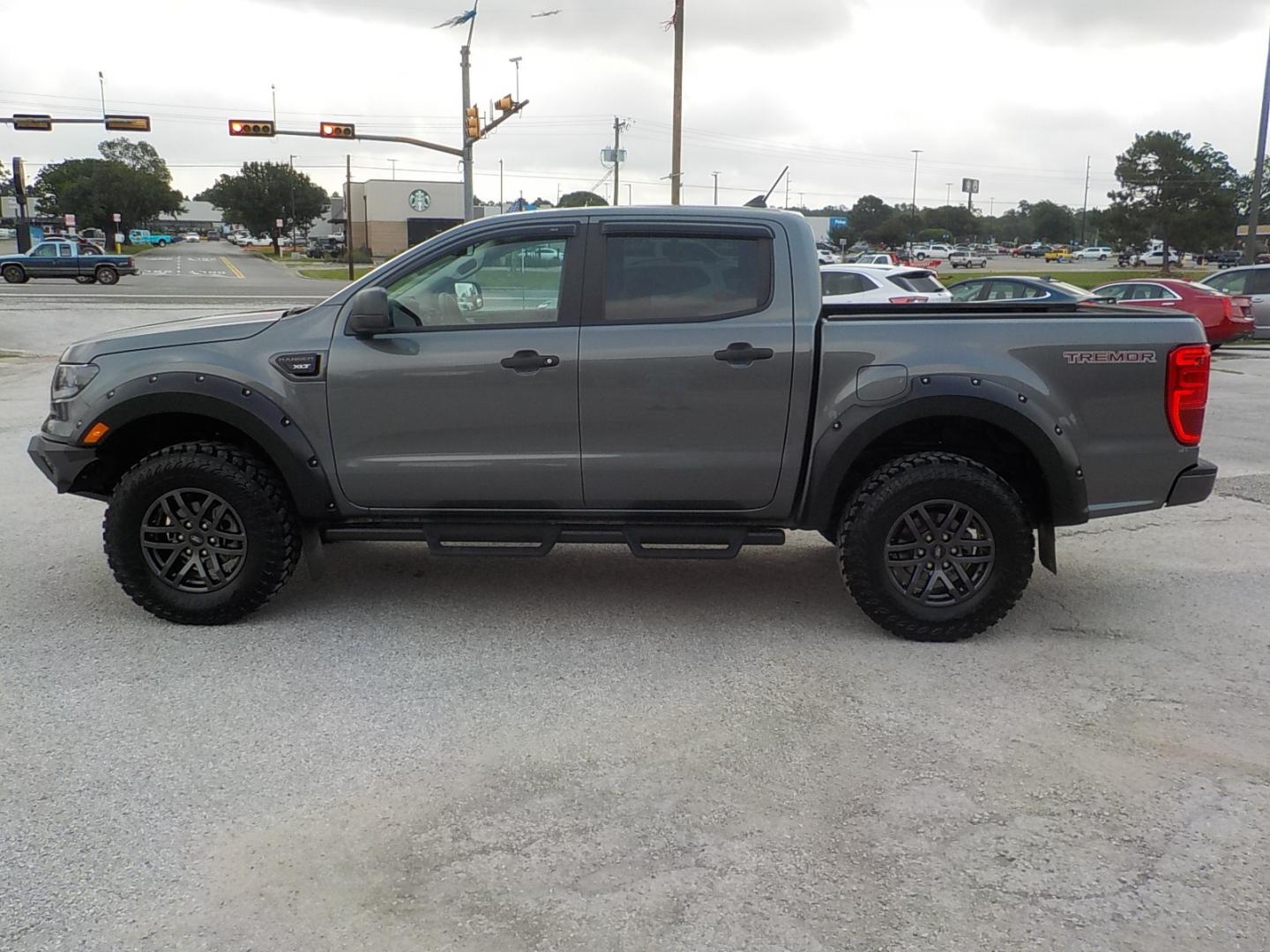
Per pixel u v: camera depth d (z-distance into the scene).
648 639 4.74
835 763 3.56
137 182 124.69
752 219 4.59
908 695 4.14
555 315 4.61
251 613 4.89
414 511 4.80
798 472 4.61
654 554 4.75
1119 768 3.54
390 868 2.95
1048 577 5.71
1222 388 13.77
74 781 3.43
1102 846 3.06
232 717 3.92
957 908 2.77
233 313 5.32
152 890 2.84
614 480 4.65
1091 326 4.48
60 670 4.34
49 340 21.03
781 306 4.54
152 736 3.75
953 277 53.44
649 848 3.05
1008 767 3.54
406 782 3.44
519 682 4.25
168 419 4.93
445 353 4.58
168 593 4.80
